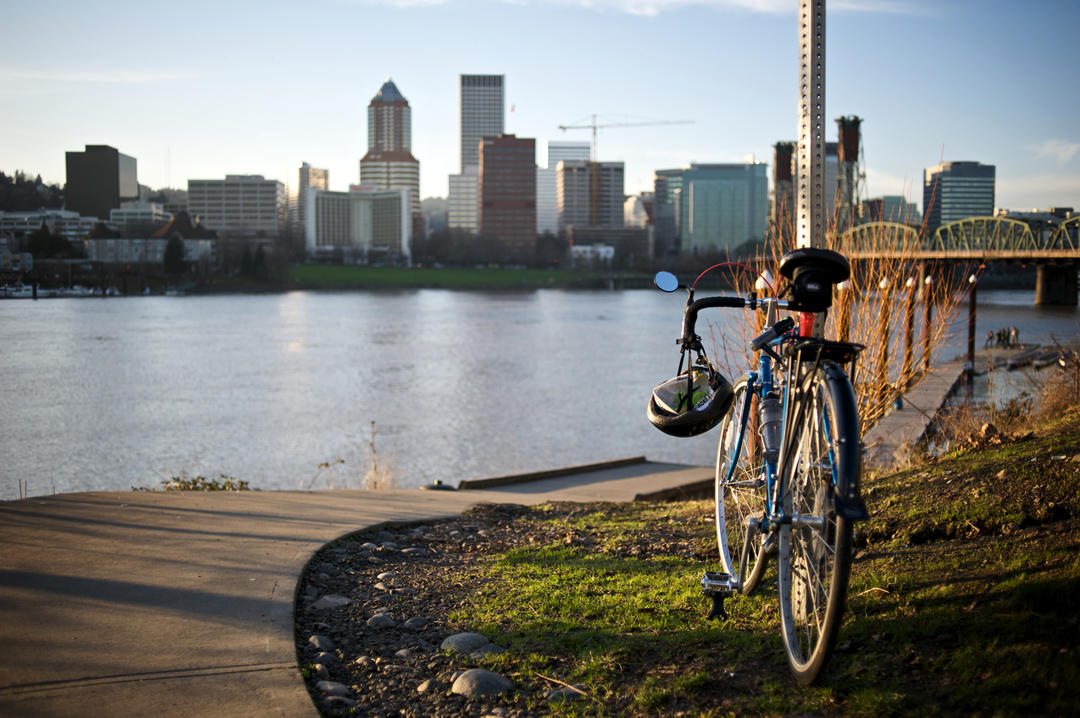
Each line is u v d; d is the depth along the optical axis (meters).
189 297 175.38
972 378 25.55
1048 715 2.45
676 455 28.31
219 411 37.50
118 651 3.34
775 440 3.31
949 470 5.21
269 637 3.53
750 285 8.03
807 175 5.60
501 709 2.97
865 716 2.66
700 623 3.71
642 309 141.00
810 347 2.79
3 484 22.28
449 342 77.44
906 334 9.10
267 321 104.25
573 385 48.56
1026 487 4.38
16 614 3.70
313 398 42.34
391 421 35.75
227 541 5.12
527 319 113.38
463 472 25.52
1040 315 66.12
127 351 61.88
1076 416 6.92
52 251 126.38
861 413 8.30
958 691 2.67
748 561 4.05
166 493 6.75
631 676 3.16
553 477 11.86
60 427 31.95
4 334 62.78
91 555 4.66
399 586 4.61
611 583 4.51
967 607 3.24
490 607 4.15
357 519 6.22
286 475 24.59
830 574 2.81
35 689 3.00
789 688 2.92
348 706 3.03
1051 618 2.95
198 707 2.90
